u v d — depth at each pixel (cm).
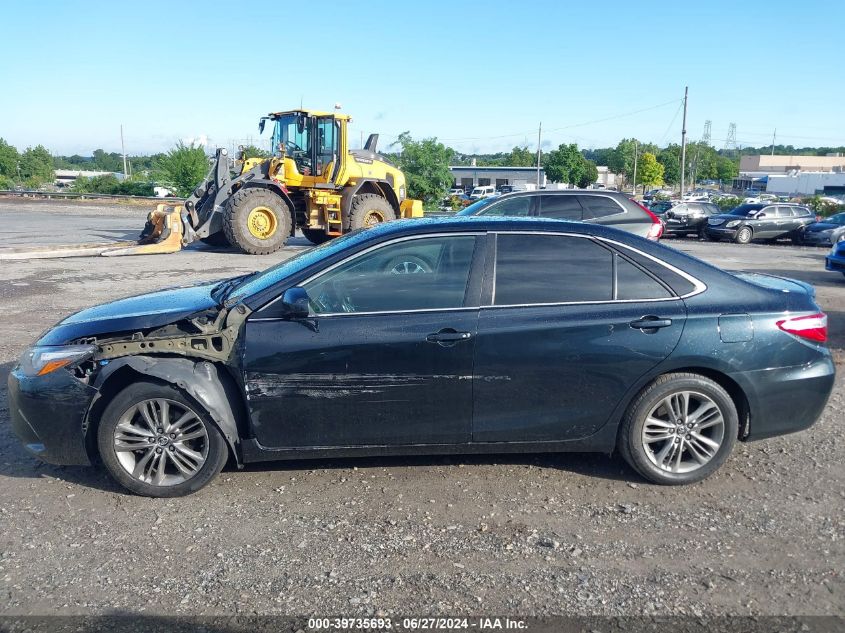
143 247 1599
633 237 429
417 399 405
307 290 410
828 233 2447
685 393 416
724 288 422
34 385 399
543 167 8825
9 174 9825
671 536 365
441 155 5538
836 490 418
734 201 4269
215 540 361
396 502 403
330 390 401
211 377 400
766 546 355
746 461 461
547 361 405
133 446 404
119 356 399
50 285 1135
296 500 405
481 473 441
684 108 4978
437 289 412
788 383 418
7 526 375
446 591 317
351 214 1795
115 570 333
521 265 417
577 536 365
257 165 1741
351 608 304
